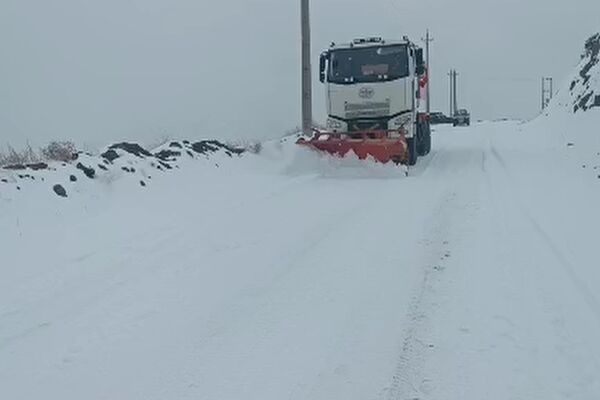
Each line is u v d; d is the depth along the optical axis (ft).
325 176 53.01
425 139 68.69
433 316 19.65
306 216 34.91
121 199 36.91
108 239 29.27
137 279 23.93
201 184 44.75
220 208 37.24
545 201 36.81
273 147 61.82
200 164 49.70
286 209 37.09
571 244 27.02
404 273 23.94
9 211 29.84
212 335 18.78
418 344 17.70
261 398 15.06
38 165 35.86
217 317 20.12
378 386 15.43
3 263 25.31
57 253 26.84
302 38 72.13
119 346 18.22
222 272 24.66
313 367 16.52
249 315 20.21
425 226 31.55
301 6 72.02
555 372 15.92
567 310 19.76
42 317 20.43
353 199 40.55
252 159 58.18
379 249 27.43
